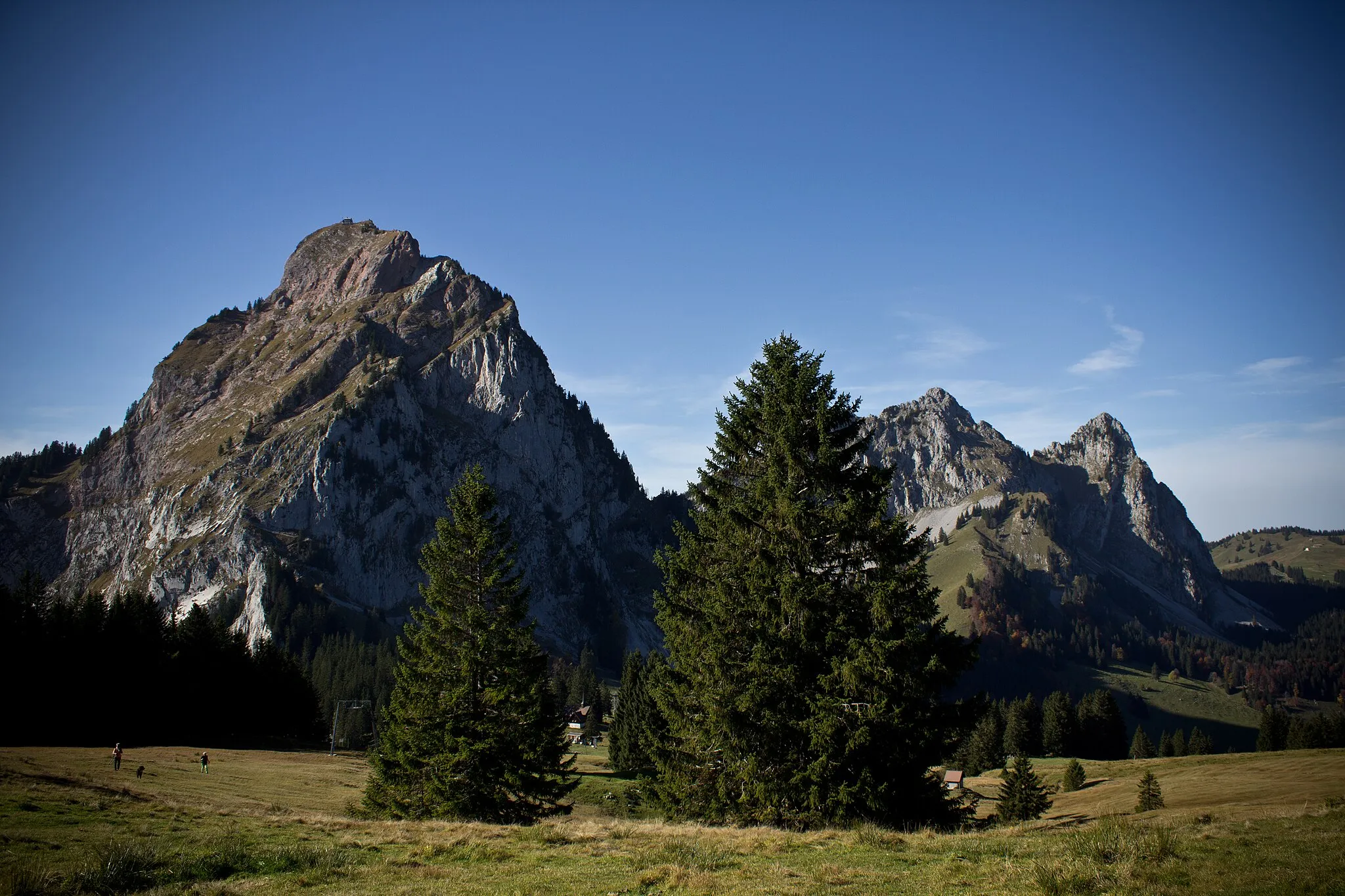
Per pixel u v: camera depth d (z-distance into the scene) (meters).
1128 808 53.81
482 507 39.06
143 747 75.12
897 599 27.50
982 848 19.94
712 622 30.66
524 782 35.84
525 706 36.56
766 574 29.36
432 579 37.88
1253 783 54.53
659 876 17.81
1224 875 14.73
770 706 28.38
